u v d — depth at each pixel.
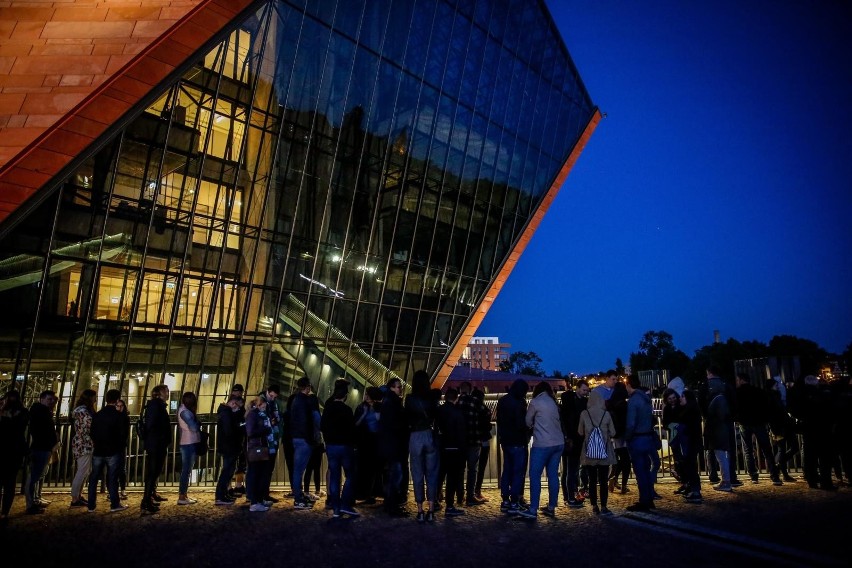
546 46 28.48
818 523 6.91
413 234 22.72
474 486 9.06
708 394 9.74
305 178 18.53
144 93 13.04
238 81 16.09
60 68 12.63
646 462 8.05
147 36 13.38
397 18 20.53
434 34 22.11
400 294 22.59
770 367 16.62
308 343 19.19
